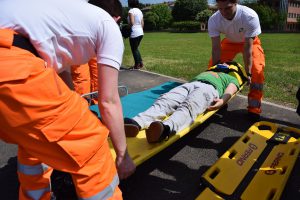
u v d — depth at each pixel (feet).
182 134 10.57
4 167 11.18
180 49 51.44
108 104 6.07
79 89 14.52
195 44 63.52
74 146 5.40
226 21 14.55
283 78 24.45
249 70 14.83
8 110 5.02
